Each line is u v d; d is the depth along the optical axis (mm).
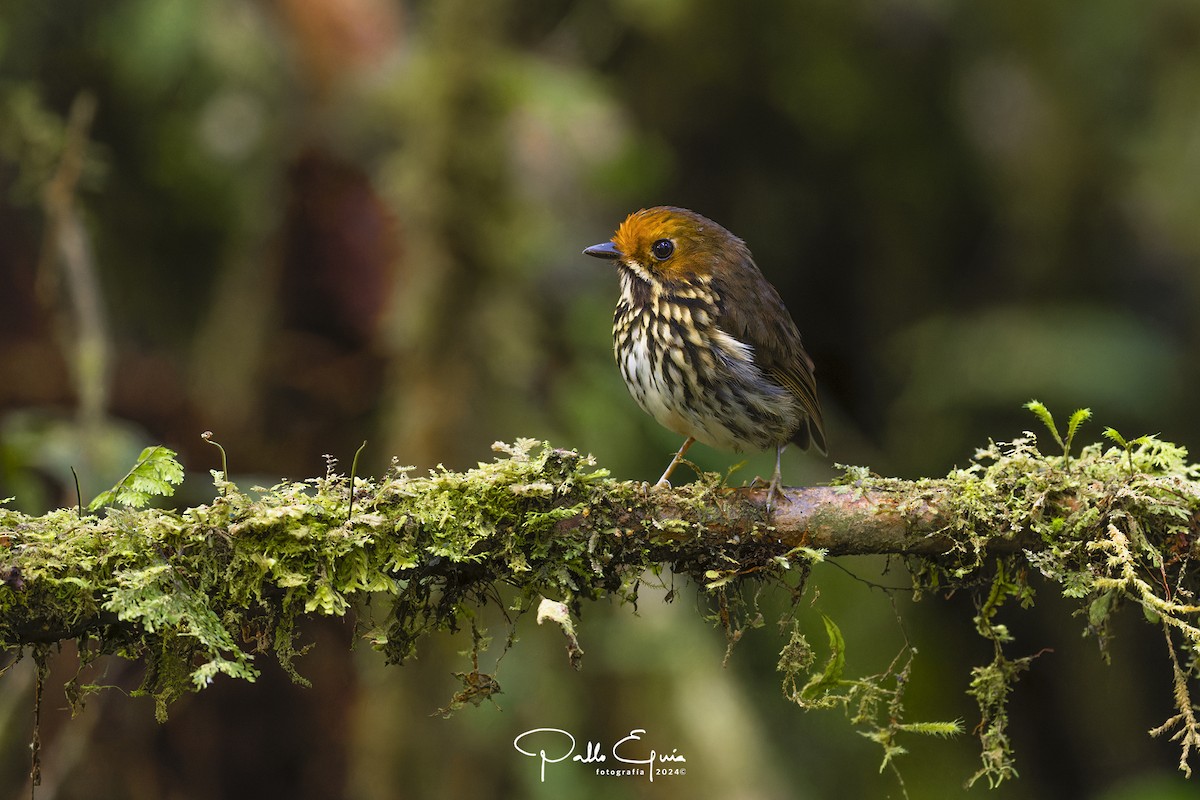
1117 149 13242
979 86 13469
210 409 10656
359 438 10852
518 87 9914
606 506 5293
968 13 12977
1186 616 5582
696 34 12375
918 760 11703
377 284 10812
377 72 10500
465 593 5227
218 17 10539
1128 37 13039
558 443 9969
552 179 11203
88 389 8477
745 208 13141
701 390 7488
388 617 5145
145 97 10789
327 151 10672
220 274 11188
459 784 9211
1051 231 13281
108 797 9320
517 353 9812
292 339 10867
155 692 4902
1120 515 5496
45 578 4535
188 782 9727
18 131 9602
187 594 4660
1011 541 5582
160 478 4844
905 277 13547
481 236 9797
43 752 9031
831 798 11234
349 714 10180
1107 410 12414
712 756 9500
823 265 13594
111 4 10547
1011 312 12953
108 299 10914
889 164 13266
